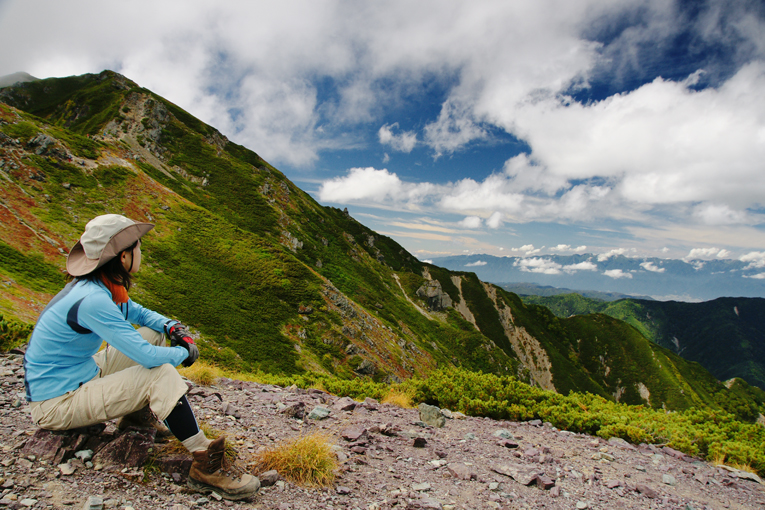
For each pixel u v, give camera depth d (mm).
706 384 185625
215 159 138375
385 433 5609
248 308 71500
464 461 5000
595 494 4586
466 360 133875
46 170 72562
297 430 4852
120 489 2576
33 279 44625
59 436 2809
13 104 136500
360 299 119938
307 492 3232
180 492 2742
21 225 55969
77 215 66938
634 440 8016
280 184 151000
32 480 2439
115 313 2512
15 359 5676
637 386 179875
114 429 3260
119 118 128250
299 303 78562
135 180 88312
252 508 2783
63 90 148375
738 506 5164
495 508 3686
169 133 136375
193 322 60656
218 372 8609
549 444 6988
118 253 2656
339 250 145875
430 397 10648
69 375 2650
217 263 80562
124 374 2686
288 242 121312
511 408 9062
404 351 91500
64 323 2498
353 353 72562
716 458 7418
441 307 170375
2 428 3129
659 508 4520
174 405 2688
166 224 83438
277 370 57781
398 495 3584
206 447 2863
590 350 196250
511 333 177125
